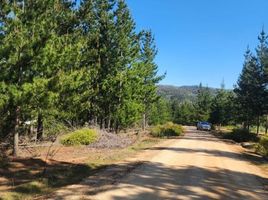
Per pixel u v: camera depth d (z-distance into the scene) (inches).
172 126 2097.7
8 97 698.8
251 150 1331.2
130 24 1444.4
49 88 755.4
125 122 1545.3
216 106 3526.1
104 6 1398.9
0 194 474.0
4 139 802.8
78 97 954.1
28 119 794.8
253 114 2070.6
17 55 719.7
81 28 1195.3
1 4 750.5
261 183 625.6
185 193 505.0
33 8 775.7
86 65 1248.2
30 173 642.8
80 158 867.4
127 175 631.8
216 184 583.8
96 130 1218.6
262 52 1956.2
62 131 1174.3
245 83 2052.2
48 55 746.8
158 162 818.2
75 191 492.1
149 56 2116.1
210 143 1519.4
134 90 1551.4
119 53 1441.9
